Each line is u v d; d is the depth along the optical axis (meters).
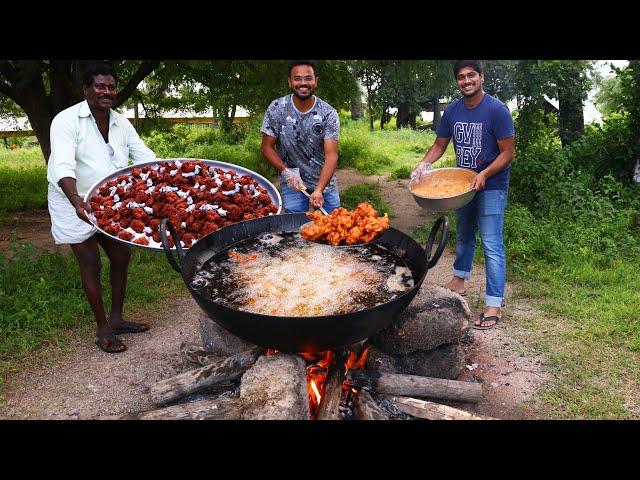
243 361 3.50
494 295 4.55
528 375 3.81
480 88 4.39
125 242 3.52
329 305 2.92
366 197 9.36
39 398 3.67
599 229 6.44
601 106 10.98
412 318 3.56
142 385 3.80
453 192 4.38
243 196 3.92
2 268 5.54
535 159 8.09
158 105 11.05
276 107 4.57
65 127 3.79
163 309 5.02
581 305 4.77
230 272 3.30
